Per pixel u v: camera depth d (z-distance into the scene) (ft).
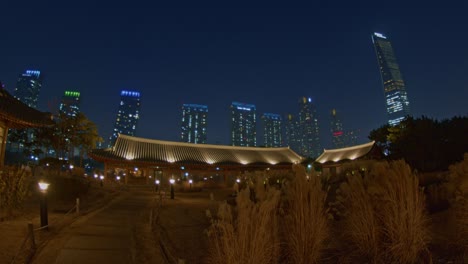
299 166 20.31
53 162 123.54
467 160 23.07
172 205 64.13
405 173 20.49
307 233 18.60
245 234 16.65
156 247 28.48
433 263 17.84
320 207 19.85
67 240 29.63
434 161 102.47
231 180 145.28
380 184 21.16
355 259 19.40
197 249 27.14
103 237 31.58
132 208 56.80
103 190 87.61
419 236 19.11
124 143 137.59
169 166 135.85
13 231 31.55
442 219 25.95
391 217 19.79
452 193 23.84
